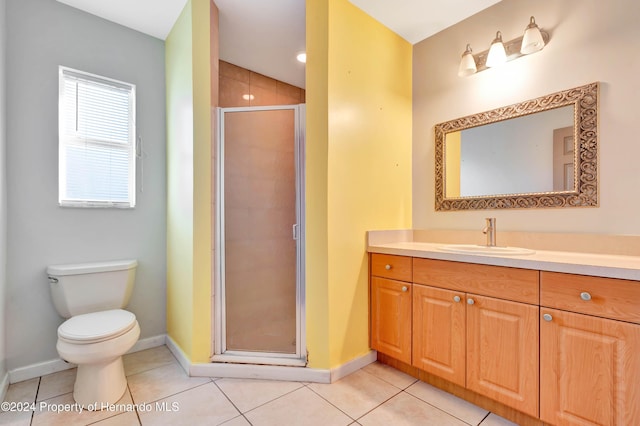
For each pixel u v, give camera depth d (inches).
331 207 70.2
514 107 71.9
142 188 89.7
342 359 72.5
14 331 70.9
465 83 81.5
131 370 75.9
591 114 61.2
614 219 58.9
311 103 71.7
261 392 65.7
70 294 72.2
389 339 74.2
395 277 73.1
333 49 70.6
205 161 74.5
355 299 75.6
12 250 70.7
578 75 63.1
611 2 59.2
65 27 78.0
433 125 88.0
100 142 83.8
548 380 49.7
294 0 74.5
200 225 74.1
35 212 73.8
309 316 71.7
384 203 83.7
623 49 57.8
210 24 74.4
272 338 76.7
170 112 90.5
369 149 79.6
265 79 114.4
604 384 44.3
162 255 93.3
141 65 90.0
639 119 56.2
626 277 42.3
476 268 58.9
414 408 60.3
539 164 68.8
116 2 77.6
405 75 90.7
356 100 76.2
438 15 80.0
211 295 74.2
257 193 78.2
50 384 69.9
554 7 66.2
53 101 76.2
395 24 83.7
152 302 91.2
